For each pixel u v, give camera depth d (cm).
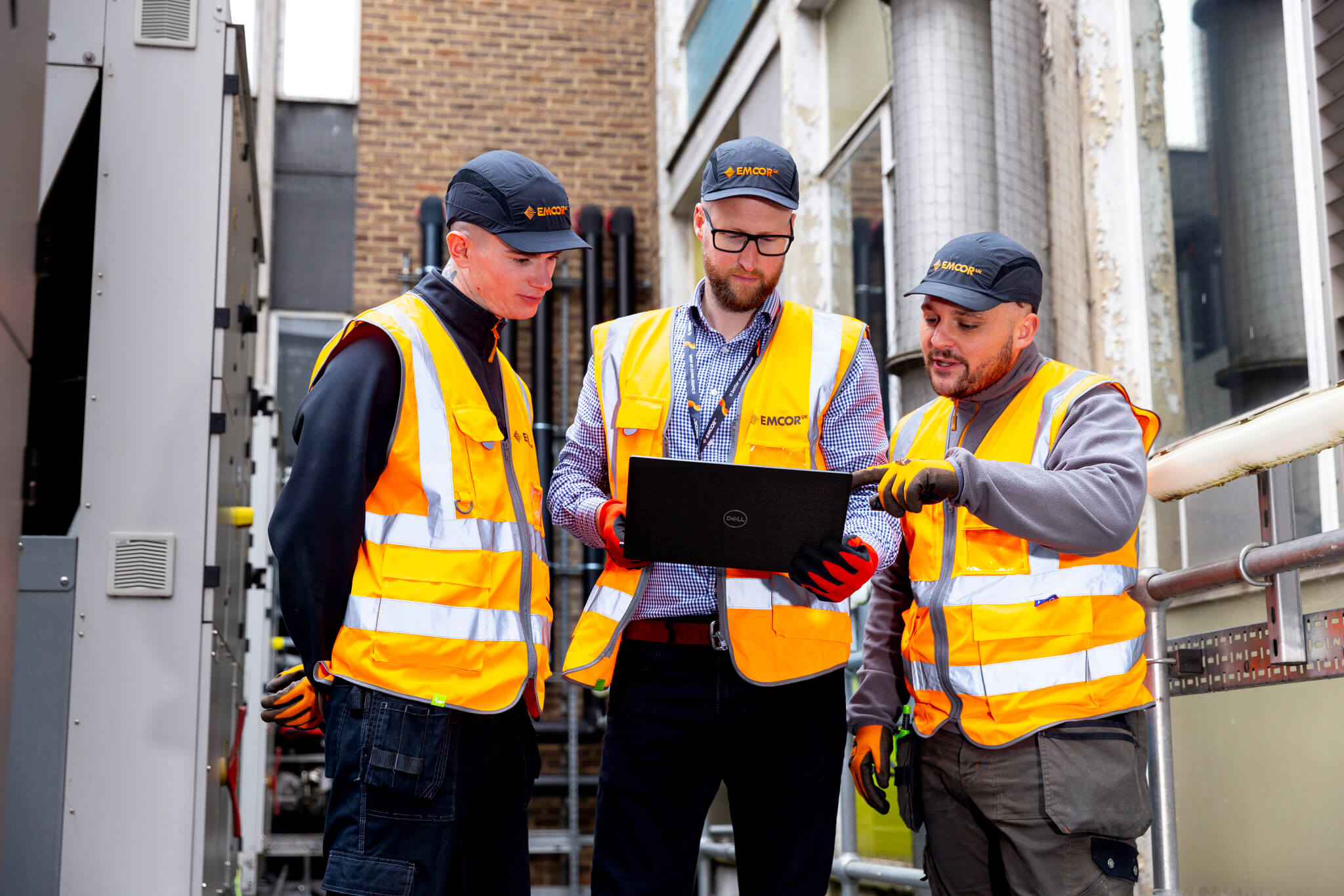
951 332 199
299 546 174
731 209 199
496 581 185
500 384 201
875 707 217
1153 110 339
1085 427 192
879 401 215
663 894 201
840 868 371
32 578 258
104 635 259
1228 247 309
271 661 705
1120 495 181
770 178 197
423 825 175
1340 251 272
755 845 202
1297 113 283
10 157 153
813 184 601
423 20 825
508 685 183
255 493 714
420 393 185
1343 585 240
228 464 293
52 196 284
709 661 200
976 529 195
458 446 186
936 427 218
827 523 185
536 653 190
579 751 761
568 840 727
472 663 180
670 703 201
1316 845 241
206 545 265
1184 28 327
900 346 377
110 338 267
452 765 178
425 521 182
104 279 269
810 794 200
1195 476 203
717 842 514
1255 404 300
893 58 395
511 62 832
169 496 265
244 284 330
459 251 196
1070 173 355
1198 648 227
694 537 186
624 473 209
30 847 251
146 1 276
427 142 816
